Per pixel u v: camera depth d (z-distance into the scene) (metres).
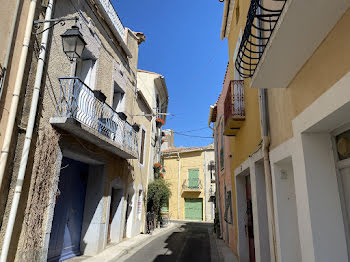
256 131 5.21
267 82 3.48
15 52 4.77
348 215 2.67
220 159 12.88
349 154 2.63
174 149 30.33
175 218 27.84
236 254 7.84
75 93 6.13
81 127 5.98
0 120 4.36
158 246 9.63
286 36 2.57
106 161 8.46
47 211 5.48
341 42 2.30
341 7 2.18
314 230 2.67
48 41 5.75
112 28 8.95
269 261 4.81
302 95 3.08
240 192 7.54
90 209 8.07
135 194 11.96
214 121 15.71
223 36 10.13
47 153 5.52
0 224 4.36
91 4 7.69
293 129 3.23
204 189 27.02
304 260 2.83
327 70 2.53
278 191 3.91
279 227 3.75
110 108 7.89
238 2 7.82
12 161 4.67
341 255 2.61
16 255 4.74
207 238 12.19
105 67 8.51
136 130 10.36
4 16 4.54
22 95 4.95
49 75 5.75
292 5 2.20
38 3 5.45
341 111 2.34
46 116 5.59
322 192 2.79
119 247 8.86
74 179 7.65
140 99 12.73
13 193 4.65
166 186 16.25
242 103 6.50
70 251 7.31
